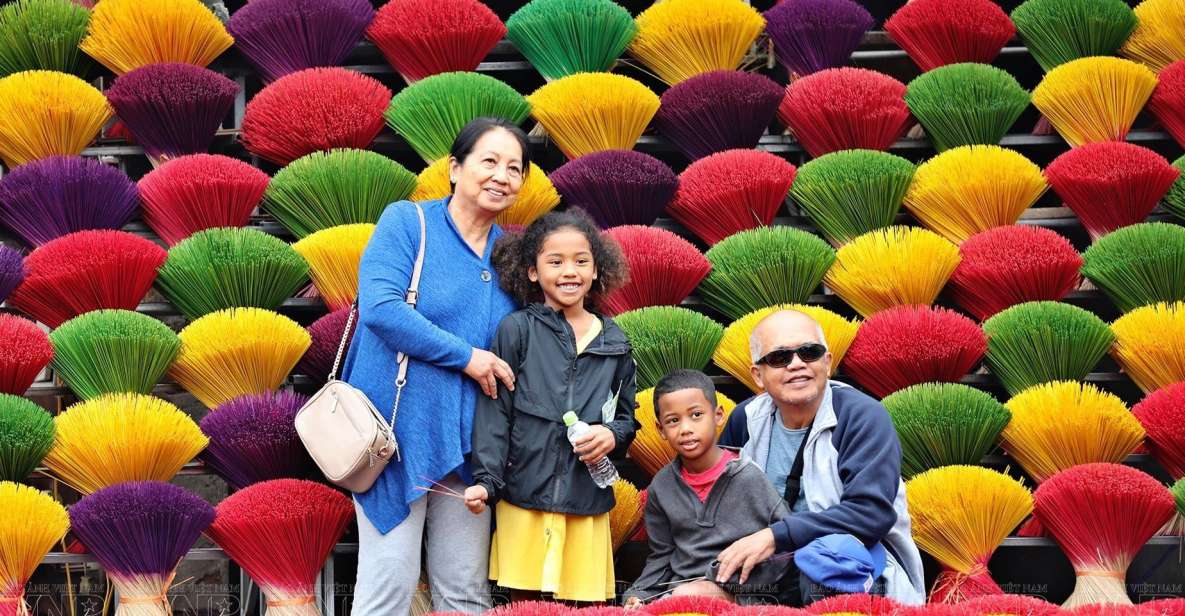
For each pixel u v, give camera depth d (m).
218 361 3.94
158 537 3.54
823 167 4.46
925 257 4.23
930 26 4.90
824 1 4.89
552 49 4.87
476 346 3.38
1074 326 4.08
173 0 4.71
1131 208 4.51
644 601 3.35
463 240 3.46
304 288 4.48
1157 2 4.99
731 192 4.39
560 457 3.26
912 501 3.73
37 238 4.32
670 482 3.46
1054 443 3.91
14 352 3.84
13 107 4.46
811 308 4.09
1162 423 3.93
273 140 4.54
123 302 4.14
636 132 4.64
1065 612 2.98
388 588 3.27
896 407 3.91
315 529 3.64
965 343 4.03
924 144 4.86
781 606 3.04
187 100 4.45
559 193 4.41
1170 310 4.14
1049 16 4.94
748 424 3.60
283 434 3.80
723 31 4.86
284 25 4.73
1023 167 4.46
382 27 4.80
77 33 4.73
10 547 3.48
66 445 3.74
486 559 3.35
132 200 4.36
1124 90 4.73
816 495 3.40
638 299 4.21
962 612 2.96
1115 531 3.70
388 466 3.29
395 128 4.58
